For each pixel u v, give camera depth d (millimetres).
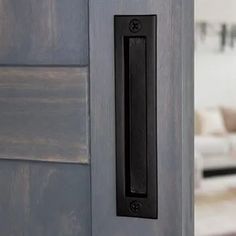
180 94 645
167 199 659
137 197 668
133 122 663
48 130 698
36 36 702
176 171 653
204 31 7566
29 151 708
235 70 7660
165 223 663
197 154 6137
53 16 694
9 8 709
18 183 729
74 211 710
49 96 693
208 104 7641
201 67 7617
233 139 7027
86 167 697
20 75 702
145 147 661
